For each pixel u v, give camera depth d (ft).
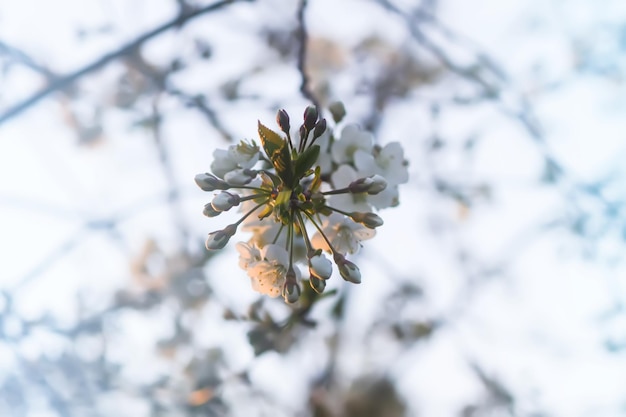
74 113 3.26
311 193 1.70
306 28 2.23
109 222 3.32
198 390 3.03
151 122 3.21
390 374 3.79
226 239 1.69
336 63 3.47
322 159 1.87
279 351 2.12
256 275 1.72
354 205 1.81
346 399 3.75
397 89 3.53
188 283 3.14
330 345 3.39
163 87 3.14
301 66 2.22
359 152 1.83
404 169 1.84
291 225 1.69
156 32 2.86
